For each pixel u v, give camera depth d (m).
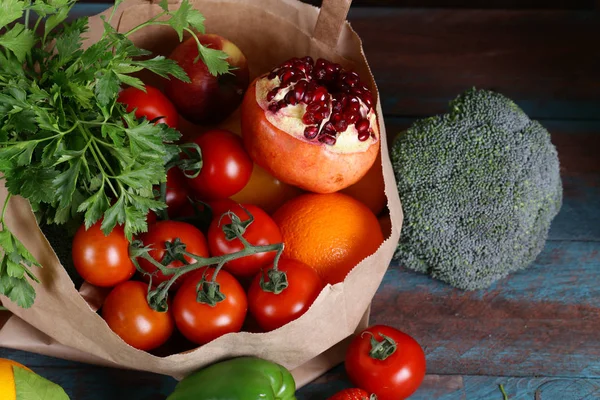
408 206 1.05
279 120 0.90
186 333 0.90
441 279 1.07
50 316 0.90
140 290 0.90
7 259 0.82
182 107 1.02
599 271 1.09
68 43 0.85
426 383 0.98
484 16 1.37
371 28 1.36
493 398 0.97
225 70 0.91
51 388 0.85
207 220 0.98
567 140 1.22
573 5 1.49
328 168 0.91
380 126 0.91
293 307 0.89
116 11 0.98
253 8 1.01
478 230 1.03
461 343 1.02
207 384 0.85
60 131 0.80
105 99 0.80
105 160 0.83
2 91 0.80
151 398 0.96
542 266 1.10
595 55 1.32
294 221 0.96
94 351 0.90
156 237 0.90
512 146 1.05
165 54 1.06
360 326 1.00
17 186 0.79
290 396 0.90
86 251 0.87
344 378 0.99
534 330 1.03
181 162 0.94
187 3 0.89
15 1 0.80
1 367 0.83
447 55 1.32
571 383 0.98
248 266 0.92
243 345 0.87
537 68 1.30
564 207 1.16
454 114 1.09
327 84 0.96
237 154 0.97
